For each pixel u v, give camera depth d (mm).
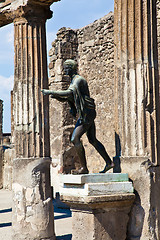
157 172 5969
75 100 6191
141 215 5855
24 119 8234
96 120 13828
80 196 5633
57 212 12328
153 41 6129
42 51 8359
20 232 8008
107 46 13422
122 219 5879
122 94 6156
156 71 6133
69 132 14180
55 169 14359
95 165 13609
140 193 5887
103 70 13562
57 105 14375
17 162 8195
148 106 5977
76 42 14836
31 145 8148
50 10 8562
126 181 5945
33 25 8312
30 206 7984
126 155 6082
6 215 11984
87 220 5680
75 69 6484
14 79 8445
